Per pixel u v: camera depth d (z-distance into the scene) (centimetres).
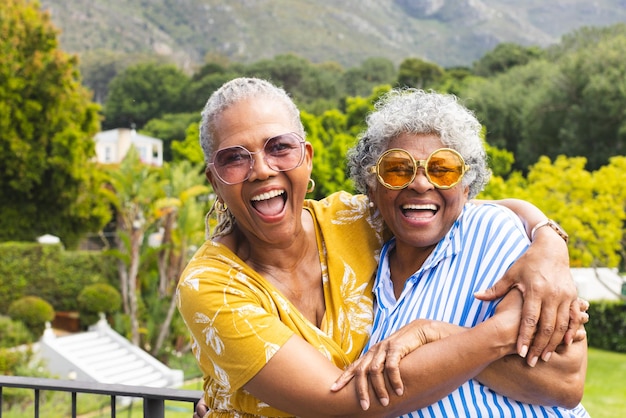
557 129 3094
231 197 193
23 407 1219
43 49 2762
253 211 193
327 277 204
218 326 178
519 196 1588
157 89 5678
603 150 2909
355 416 169
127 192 1642
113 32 10162
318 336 190
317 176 2084
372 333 194
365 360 170
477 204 204
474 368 165
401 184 191
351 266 204
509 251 183
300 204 199
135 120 5747
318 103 5075
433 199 192
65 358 1565
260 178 188
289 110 197
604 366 1566
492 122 3384
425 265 192
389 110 198
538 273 171
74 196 2722
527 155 3186
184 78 5725
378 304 197
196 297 183
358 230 211
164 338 1773
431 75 5456
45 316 1725
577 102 3067
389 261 207
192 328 184
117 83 5816
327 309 200
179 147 3406
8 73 2620
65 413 1208
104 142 4259
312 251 207
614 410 1195
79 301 1791
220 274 186
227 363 178
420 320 174
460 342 165
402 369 165
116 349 1689
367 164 204
